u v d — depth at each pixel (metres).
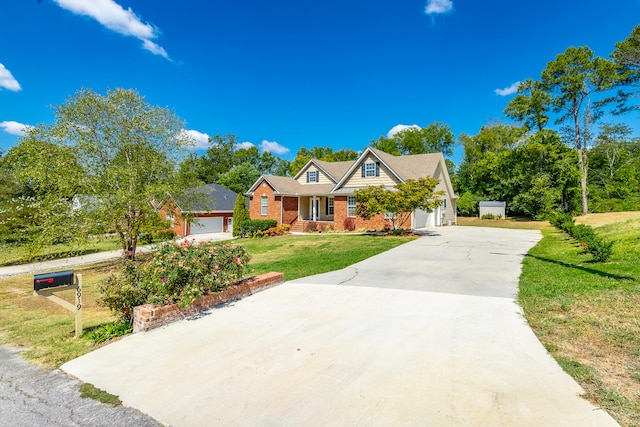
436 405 3.09
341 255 13.21
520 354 4.08
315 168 29.16
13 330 6.46
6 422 3.13
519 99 32.88
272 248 18.17
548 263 9.84
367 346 4.49
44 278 5.34
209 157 63.28
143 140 15.80
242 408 3.18
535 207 33.25
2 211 19.28
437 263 10.58
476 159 46.19
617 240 11.80
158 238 22.69
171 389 3.61
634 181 33.06
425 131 52.97
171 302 5.90
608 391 3.18
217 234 33.81
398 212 18.39
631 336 4.38
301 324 5.45
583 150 30.64
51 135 13.95
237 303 6.75
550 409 2.96
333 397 3.30
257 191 29.30
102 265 17.66
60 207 14.01
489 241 16.00
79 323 5.70
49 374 4.16
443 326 5.15
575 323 4.95
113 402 3.42
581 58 28.70
